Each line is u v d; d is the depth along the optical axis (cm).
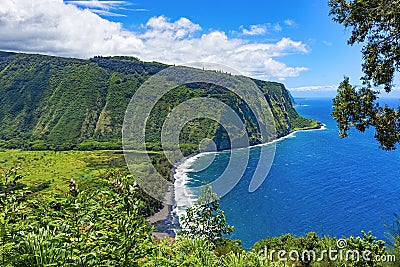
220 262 576
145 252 324
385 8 894
